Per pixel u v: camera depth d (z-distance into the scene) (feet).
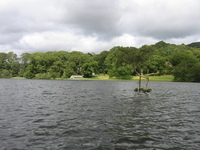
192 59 375.66
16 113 50.26
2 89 134.21
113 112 51.96
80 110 54.80
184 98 88.33
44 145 27.81
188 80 334.65
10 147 26.96
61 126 37.81
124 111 53.47
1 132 33.78
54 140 29.89
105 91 125.18
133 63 120.37
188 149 26.78
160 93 113.29
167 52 537.65
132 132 34.09
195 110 56.65
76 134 32.83
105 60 518.37
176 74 350.02
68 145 27.84
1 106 61.21
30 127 37.11
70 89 143.13
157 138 31.12
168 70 431.84
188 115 49.26
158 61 455.63
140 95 99.66
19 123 40.09
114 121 41.83
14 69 502.79
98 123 40.09
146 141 29.68
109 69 492.13
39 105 64.13
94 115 47.98
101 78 457.68
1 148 26.55
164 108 59.67
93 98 84.94
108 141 29.53
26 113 50.39
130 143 28.81
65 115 47.93
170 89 150.61
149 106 63.21
